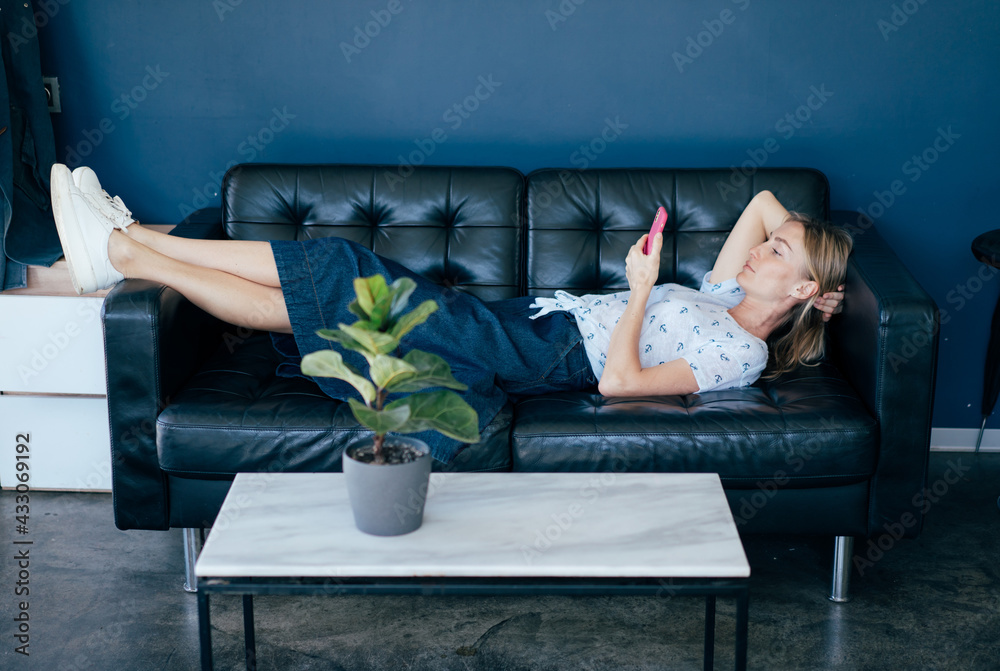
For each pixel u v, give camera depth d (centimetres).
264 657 170
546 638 176
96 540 212
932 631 179
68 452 230
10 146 219
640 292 187
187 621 181
